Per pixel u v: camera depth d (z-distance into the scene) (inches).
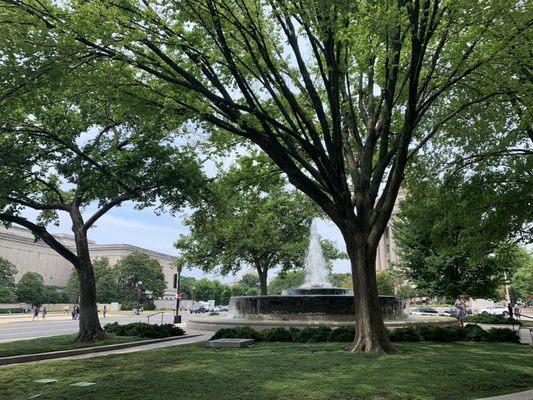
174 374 377.1
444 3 413.1
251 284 5123.0
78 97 589.0
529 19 437.4
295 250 1441.9
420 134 701.3
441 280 1211.2
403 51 535.5
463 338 644.1
